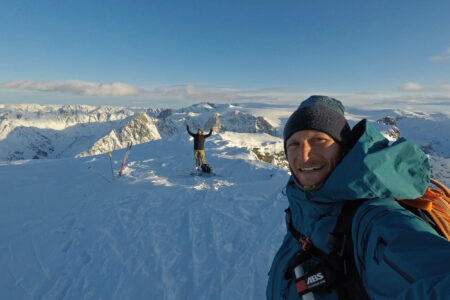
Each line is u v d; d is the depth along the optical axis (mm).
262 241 5047
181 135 22016
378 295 633
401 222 687
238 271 4203
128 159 15133
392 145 816
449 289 374
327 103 1004
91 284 4281
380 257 656
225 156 14711
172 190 8641
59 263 4883
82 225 6367
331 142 930
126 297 3932
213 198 7594
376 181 768
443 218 782
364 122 909
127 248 5234
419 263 511
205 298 3721
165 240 5422
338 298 809
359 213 827
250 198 7414
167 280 4195
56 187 9648
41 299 4020
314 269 880
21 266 4809
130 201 7820
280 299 1166
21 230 6168
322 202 935
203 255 4781
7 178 11055
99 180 10523
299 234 1123
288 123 1044
